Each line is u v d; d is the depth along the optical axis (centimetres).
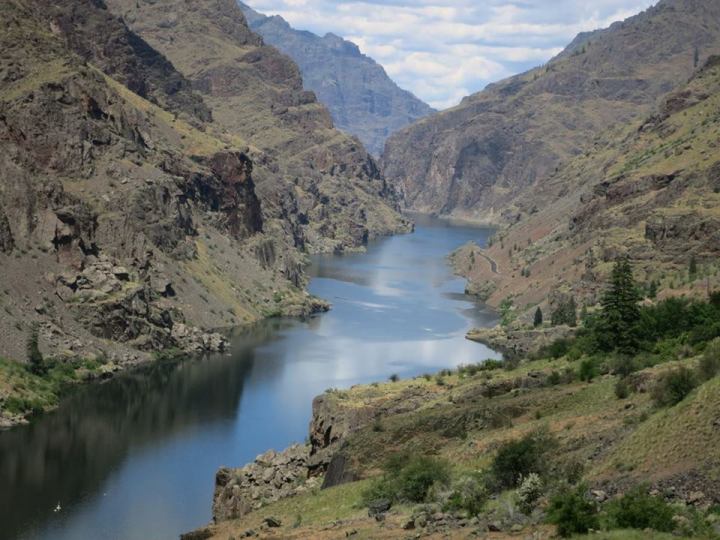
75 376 16562
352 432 9512
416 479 7506
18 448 12862
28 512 10575
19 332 16738
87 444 13088
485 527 5959
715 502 5847
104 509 10725
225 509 9269
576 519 5622
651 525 5519
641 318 11288
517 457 7019
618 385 8538
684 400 6950
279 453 10438
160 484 11562
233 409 14950
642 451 6588
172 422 14212
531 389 9581
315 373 17462
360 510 7531
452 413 9056
